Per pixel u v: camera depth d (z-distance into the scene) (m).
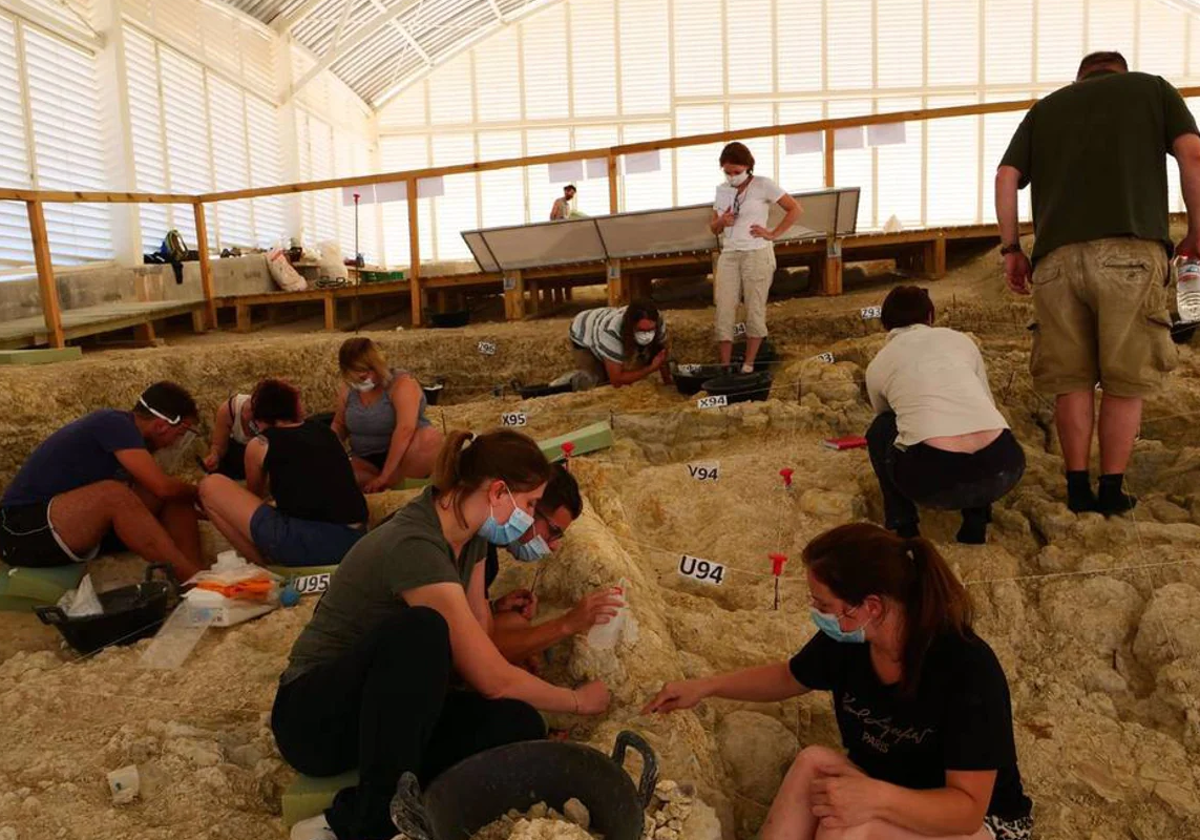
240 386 6.32
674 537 3.80
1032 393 4.95
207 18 11.77
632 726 2.27
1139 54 16.36
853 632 1.83
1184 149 3.26
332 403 6.90
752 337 5.79
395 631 1.88
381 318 9.55
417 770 1.92
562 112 17.08
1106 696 2.77
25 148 8.38
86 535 3.43
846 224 7.23
